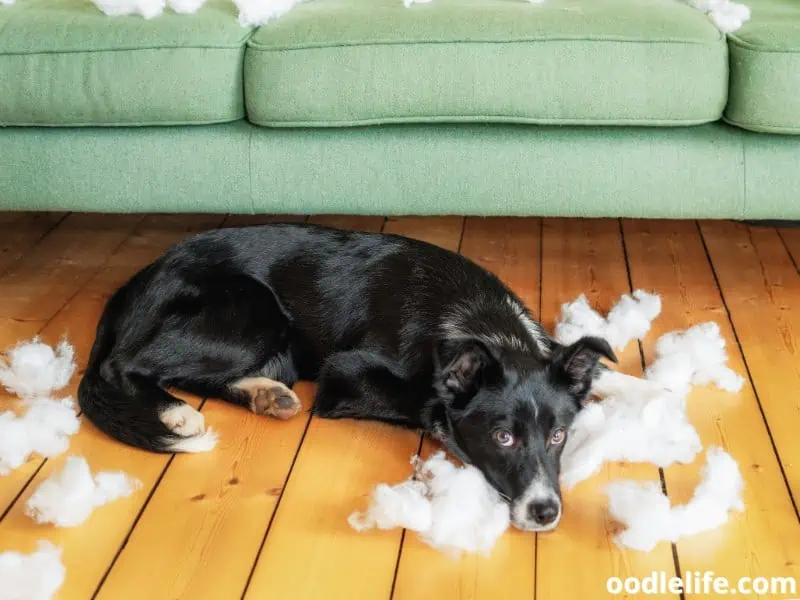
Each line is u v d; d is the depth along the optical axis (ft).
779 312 10.02
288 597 6.30
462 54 8.85
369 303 8.52
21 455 7.69
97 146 9.51
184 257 8.73
